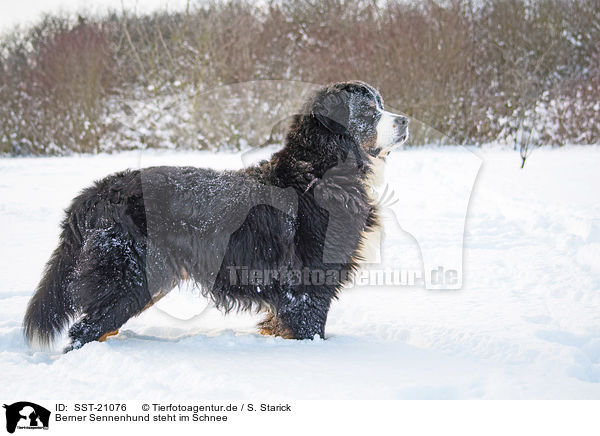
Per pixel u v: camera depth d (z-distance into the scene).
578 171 16.44
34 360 5.21
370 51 23.02
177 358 4.98
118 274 5.39
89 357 4.96
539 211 11.73
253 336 5.74
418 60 22.19
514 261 8.80
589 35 25.38
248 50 23.55
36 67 25.83
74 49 25.14
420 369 4.77
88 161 21.25
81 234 5.54
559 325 6.16
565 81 24.36
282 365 4.82
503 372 4.69
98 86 24.89
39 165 20.30
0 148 24.31
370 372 4.68
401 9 23.73
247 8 24.80
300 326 5.74
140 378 4.57
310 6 24.86
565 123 22.22
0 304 6.82
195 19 24.00
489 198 13.62
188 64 23.61
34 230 11.08
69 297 5.60
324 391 4.28
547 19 25.45
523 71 23.31
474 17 25.16
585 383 4.50
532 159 18.81
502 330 5.81
